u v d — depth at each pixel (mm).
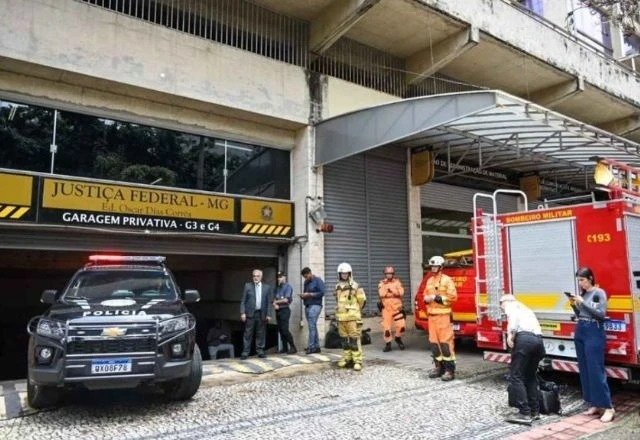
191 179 10977
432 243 15430
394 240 14000
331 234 12664
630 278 6410
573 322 6855
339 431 5578
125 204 9734
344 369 9062
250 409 6453
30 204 8719
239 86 11016
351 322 9039
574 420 6008
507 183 17391
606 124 20625
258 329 10516
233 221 11211
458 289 10320
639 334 6379
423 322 10922
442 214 15883
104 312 6113
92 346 5789
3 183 8500
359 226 13266
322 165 12219
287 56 12164
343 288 9273
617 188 7121
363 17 12430
